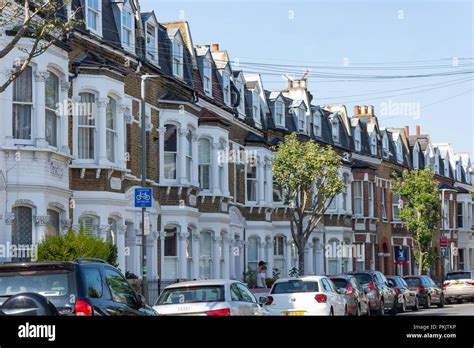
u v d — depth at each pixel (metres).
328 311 24.84
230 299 18.59
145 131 30.81
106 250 25.22
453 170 85.81
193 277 36.91
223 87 44.12
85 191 28.97
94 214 29.08
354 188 60.88
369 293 34.00
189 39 40.75
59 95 26.94
